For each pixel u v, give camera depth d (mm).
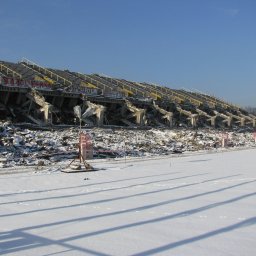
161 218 8078
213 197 10625
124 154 28828
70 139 32656
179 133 47406
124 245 6191
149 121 60656
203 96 97812
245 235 6680
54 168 19703
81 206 9562
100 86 66562
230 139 50094
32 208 9391
